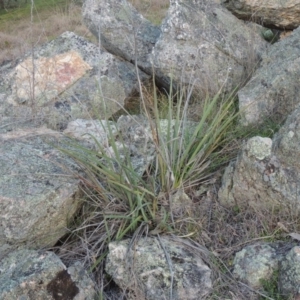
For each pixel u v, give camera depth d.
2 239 2.56
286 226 2.63
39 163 2.90
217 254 2.59
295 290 2.24
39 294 2.23
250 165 2.70
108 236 2.55
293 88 3.36
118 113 4.29
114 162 3.01
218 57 4.00
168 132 2.96
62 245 2.70
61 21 6.87
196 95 3.92
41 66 4.36
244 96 3.47
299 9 4.36
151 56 4.13
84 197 2.84
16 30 7.35
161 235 2.62
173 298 2.30
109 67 4.43
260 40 4.38
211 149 3.04
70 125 3.65
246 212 2.76
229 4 4.50
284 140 2.65
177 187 2.84
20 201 2.58
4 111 4.08
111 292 2.47
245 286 2.40
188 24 4.02
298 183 2.62
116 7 4.78
